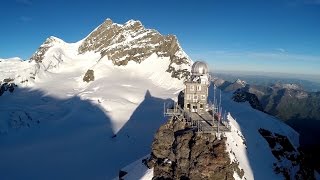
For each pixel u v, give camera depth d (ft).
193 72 306.35
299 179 314.55
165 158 264.72
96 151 495.82
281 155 325.42
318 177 378.53
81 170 432.25
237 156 262.06
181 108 309.01
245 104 627.05
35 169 441.27
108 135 553.64
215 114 295.48
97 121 611.88
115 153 487.20
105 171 426.51
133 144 517.14
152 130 562.66
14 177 419.54
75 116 631.97
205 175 234.58
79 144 522.47
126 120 613.11
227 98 648.79
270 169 286.25
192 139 249.75
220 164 235.61
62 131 579.07
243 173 248.93
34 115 642.22
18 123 612.70
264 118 456.04
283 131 427.74
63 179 409.69
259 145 315.17
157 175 260.01
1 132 581.94
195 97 298.56
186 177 243.40
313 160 447.42
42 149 509.35
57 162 460.55
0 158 482.28
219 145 241.35
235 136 290.35
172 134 269.64
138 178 263.90
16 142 548.72
